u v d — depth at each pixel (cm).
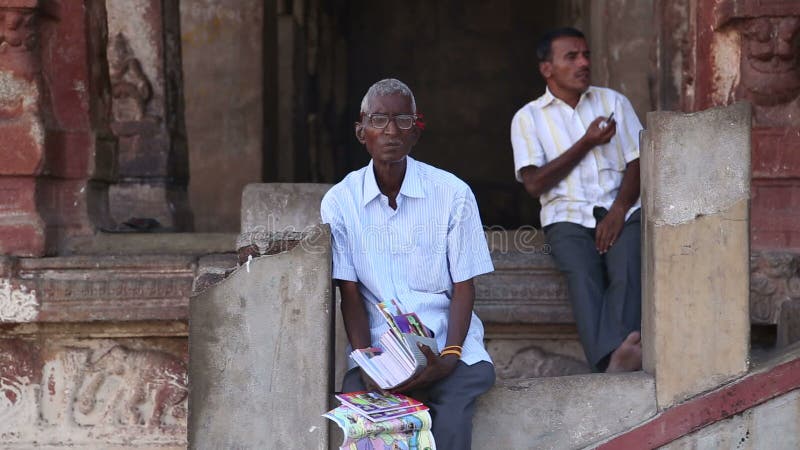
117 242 1005
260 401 696
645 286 748
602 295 866
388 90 678
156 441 966
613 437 716
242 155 1761
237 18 1755
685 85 1175
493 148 2455
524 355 958
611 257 860
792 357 712
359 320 706
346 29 2494
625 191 871
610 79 1457
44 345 972
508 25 2458
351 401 666
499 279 928
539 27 2453
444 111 2467
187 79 1767
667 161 706
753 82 927
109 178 1073
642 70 1436
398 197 704
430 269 709
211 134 1767
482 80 2461
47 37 998
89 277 942
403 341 648
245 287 695
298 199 880
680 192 707
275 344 695
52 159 980
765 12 907
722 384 714
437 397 688
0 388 969
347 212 708
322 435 692
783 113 930
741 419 711
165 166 1415
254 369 696
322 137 2391
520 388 722
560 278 923
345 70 2492
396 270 708
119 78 1416
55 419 969
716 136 703
